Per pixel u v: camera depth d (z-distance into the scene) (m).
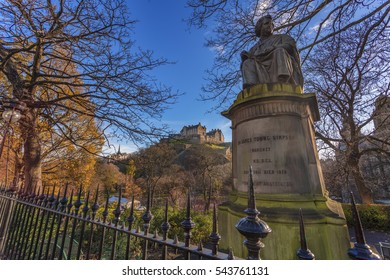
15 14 6.34
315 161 3.36
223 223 3.82
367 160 19.12
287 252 2.76
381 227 12.23
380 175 17.53
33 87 8.25
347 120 14.02
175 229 5.80
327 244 2.70
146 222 1.68
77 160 12.98
